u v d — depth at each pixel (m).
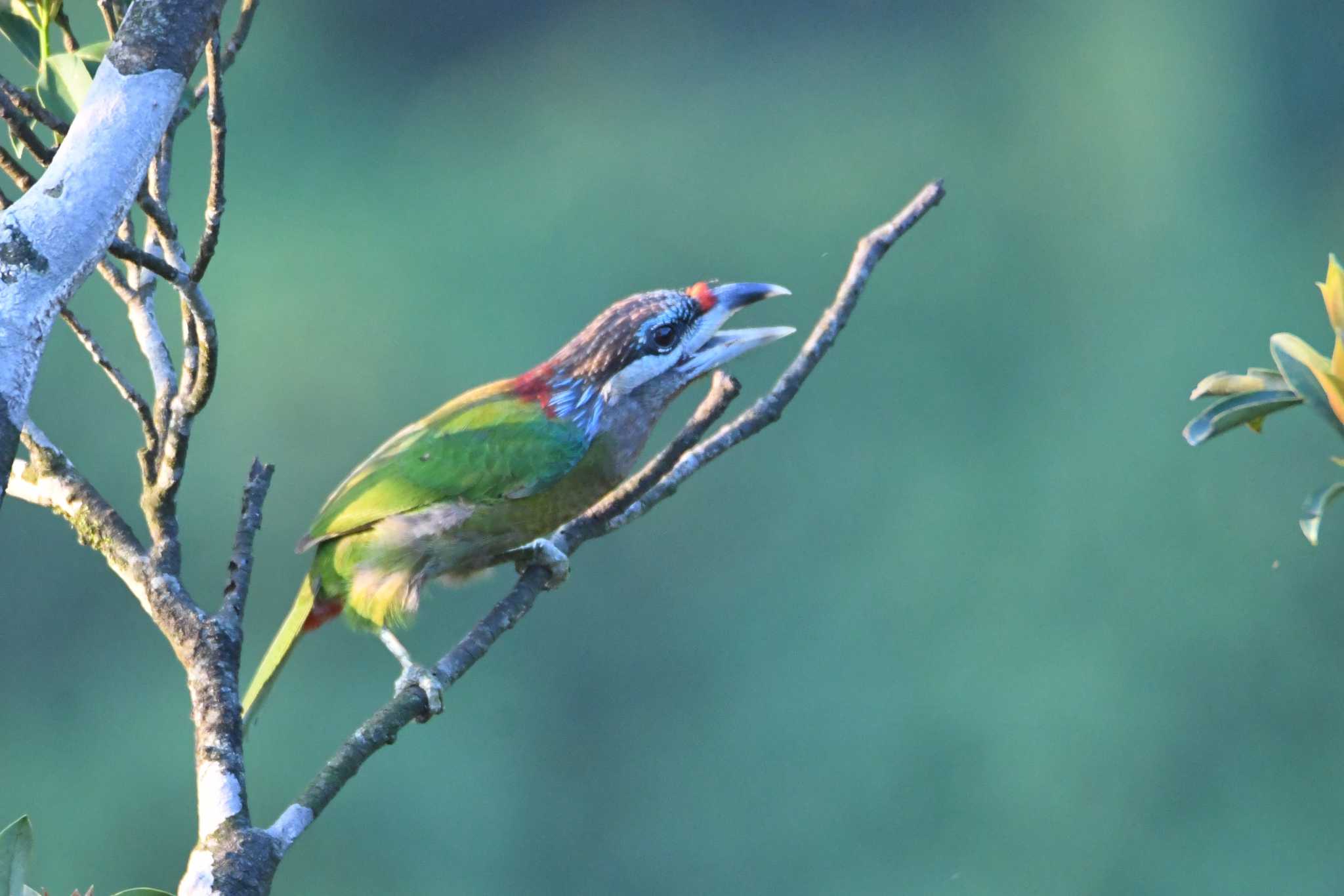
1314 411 3.45
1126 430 19.56
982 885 17.09
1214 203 21.84
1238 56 22.73
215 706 3.35
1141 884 16.98
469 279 21.28
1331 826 17.14
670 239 22.30
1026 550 18.78
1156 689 17.70
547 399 5.66
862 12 24.80
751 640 19.19
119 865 17.47
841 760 17.88
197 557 18.67
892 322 20.88
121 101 2.94
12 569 18.30
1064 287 21.28
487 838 17.72
